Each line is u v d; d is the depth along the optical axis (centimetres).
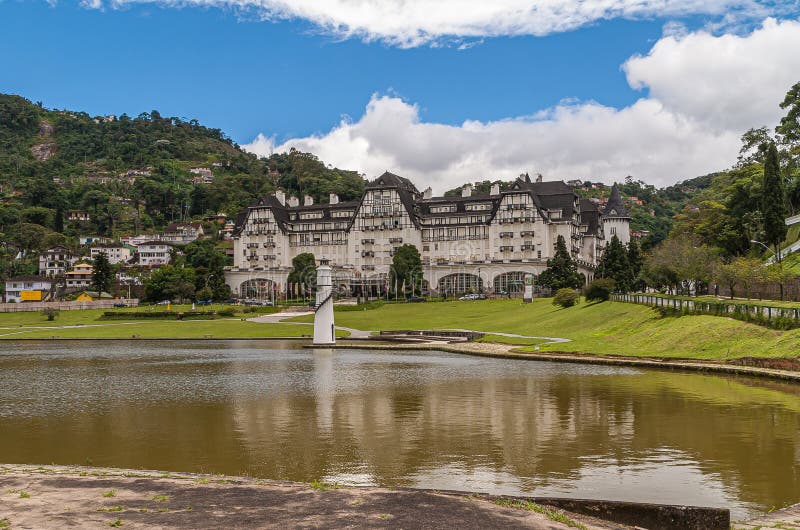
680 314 9194
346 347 11406
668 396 5572
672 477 3322
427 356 9806
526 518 2133
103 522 2047
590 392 5875
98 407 5528
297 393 6169
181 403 5688
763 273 10162
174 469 3578
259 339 13538
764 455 3712
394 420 4809
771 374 6316
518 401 5512
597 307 12044
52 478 2652
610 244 17138
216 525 2020
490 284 19962
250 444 4119
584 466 3538
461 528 2012
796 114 16550
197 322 16562
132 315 17912
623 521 2317
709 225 16275
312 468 3562
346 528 2002
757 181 15312
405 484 3253
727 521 2288
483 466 3559
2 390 6562
